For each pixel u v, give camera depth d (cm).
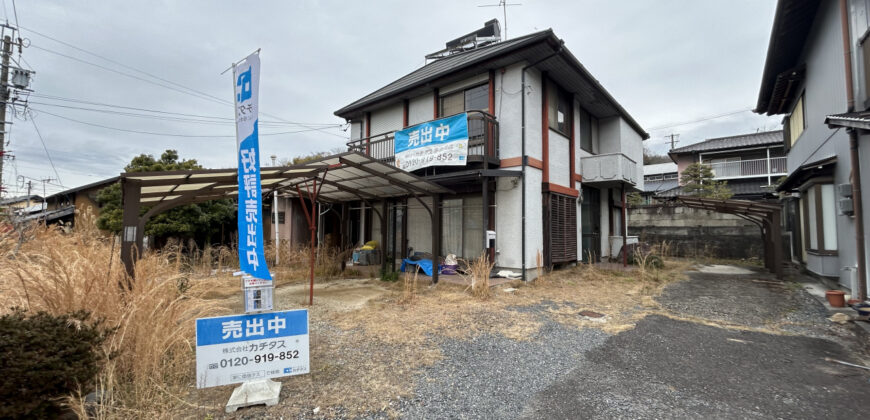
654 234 1405
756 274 905
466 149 739
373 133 1122
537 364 332
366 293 643
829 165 657
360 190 775
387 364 328
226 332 260
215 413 244
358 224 1164
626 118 1198
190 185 428
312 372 309
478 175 742
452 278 761
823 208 685
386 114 1089
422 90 952
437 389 281
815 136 770
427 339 396
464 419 239
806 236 815
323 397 266
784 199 1158
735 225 1251
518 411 250
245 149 280
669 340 400
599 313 513
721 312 522
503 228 802
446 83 908
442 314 495
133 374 269
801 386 289
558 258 866
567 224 923
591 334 419
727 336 415
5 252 451
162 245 1066
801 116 903
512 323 458
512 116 799
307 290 675
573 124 973
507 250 792
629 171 1036
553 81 908
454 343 385
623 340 399
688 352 364
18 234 497
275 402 255
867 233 521
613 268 959
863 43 539
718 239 1277
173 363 296
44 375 196
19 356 191
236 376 260
